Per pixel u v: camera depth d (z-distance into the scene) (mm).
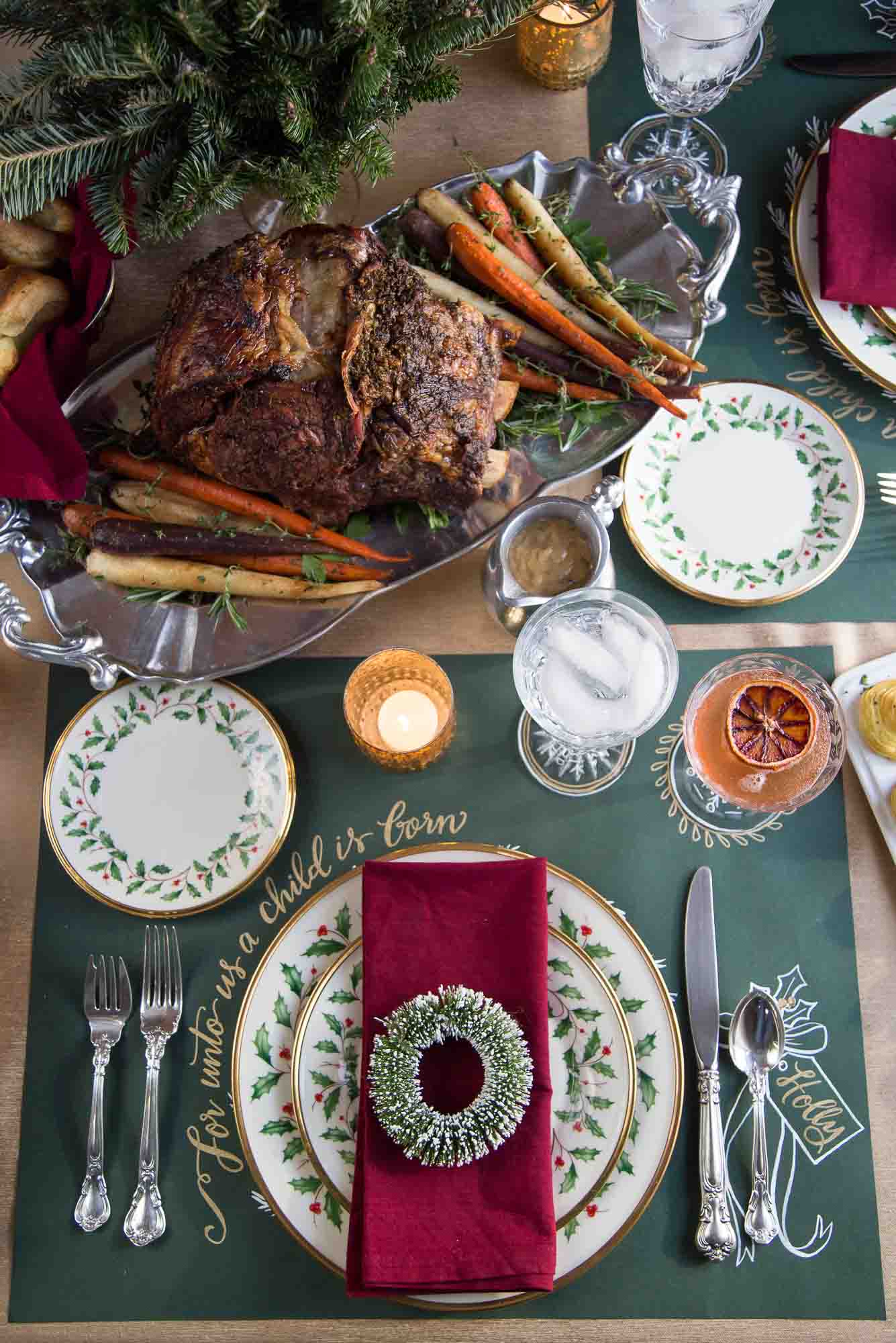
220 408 987
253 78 895
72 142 898
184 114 918
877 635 1094
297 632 1050
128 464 1048
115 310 1116
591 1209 993
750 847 1069
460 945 1010
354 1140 1008
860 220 1105
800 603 1099
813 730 1002
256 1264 1017
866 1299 1004
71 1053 1048
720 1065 1039
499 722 1093
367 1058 998
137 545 1030
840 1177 1022
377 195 1135
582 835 1075
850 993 1048
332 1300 1010
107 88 905
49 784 1065
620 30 1171
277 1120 1016
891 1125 1028
